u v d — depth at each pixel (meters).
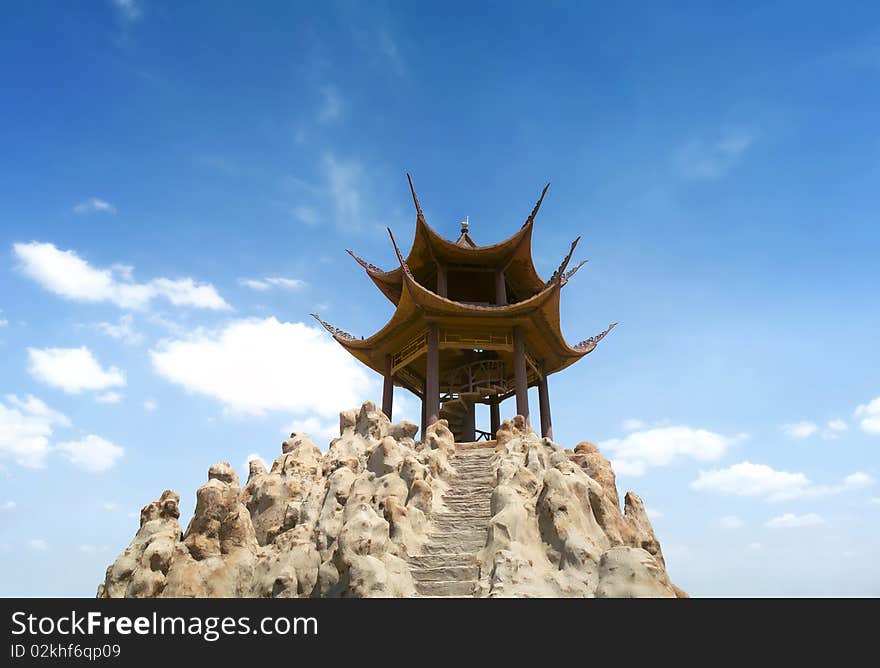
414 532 24.17
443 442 32.25
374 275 49.69
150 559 21.75
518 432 33.50
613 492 27.34
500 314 41.91
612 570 18.36
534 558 20.39
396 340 46.03
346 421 35.06
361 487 25.19
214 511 23.36
